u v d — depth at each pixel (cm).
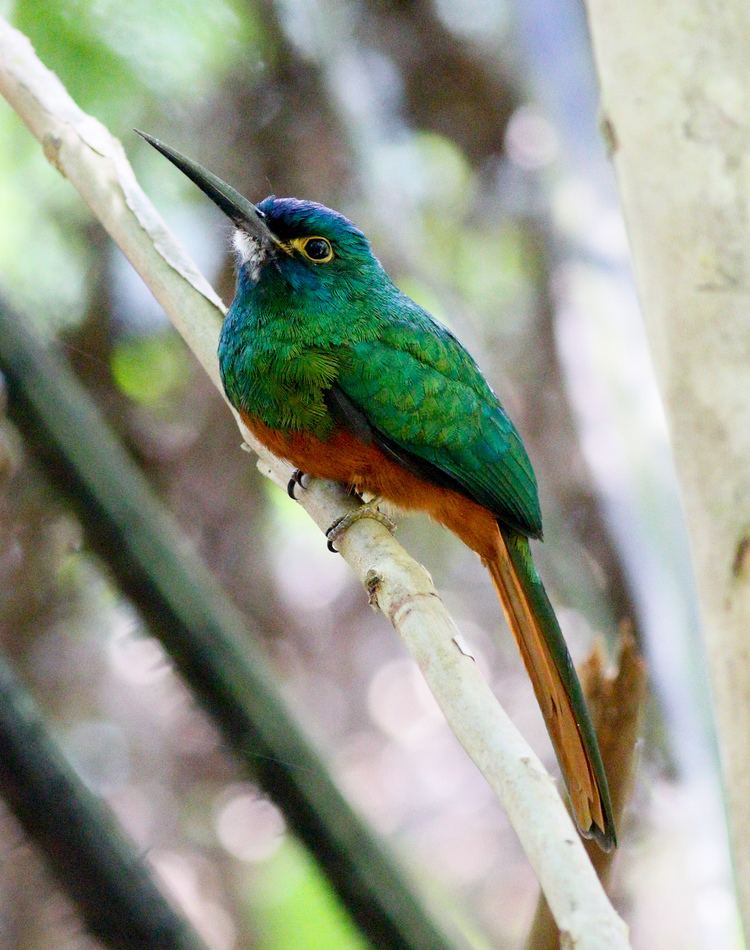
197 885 1108
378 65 1148
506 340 1103
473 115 1151
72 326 1064
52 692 1077
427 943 509
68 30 947
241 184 1066
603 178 876
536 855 341
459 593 1309
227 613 548
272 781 519
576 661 1030
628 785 524
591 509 982
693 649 724
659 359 327
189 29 986
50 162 655
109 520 533
